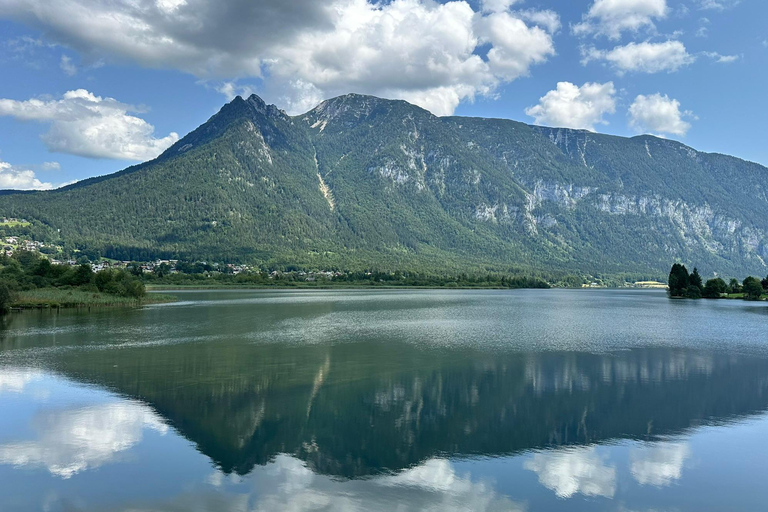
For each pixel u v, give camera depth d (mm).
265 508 22469
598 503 23141
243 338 70375
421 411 35844
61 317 97312
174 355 56656
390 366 50812
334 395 39812
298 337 71688
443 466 26766
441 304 150625
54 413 35188
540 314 115812
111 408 36375
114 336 71625
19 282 130750
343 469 26438
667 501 23344
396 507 22641
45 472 25969
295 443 29812
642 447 29484
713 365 52062
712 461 27609
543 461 27531
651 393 40750
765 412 35906
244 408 36375
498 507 22719
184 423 33250
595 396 39844
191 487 24344
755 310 131750
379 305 143125
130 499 23297
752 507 22812
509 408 36688
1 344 64062
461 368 49938
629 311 127562
